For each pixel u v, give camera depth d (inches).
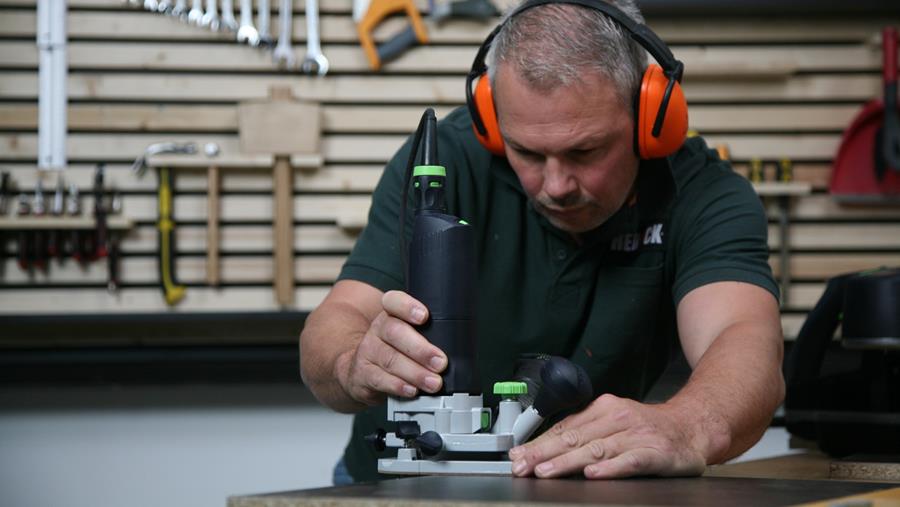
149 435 143.1
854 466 70.1
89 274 135.4
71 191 133.0
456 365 55.2
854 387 86.9
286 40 134.6
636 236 78.1
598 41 62.4
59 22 133.6
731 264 72.5
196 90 136.1
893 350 84.4
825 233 138.9
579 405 58.6
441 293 55.5
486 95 67.7
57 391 142.6
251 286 136.7
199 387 143.7
